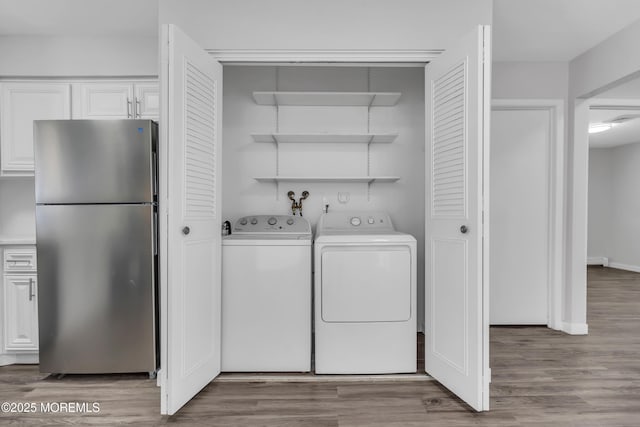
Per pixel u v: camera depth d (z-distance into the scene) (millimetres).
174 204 1792
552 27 2549
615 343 2881
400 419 1825
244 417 1846
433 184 2186
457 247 1978
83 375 2371
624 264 6688
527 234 3295
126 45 2648
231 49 2197
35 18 2414
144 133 2240
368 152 3057
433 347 2197
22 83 2641
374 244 2264
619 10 2328
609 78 2703
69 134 2242
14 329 2525
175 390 1813
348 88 3047
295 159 3033
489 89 1806
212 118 2150
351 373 2273
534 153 3281
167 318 1797
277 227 2754
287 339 2305
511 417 1838
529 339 2969
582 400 2004
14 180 2900
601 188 7051
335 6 2205
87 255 2256
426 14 2203
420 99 3062
